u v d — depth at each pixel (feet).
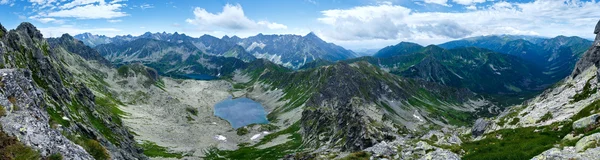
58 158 123.65
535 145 187.21
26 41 488.44
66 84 501.56
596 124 181.68
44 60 465.88
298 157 442.91
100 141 298.15
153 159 529.86
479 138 280.92
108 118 510.99
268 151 630.33
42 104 221.25
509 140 226.58
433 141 276.82
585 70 385.29
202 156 615.57
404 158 206.28
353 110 620.49
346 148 468.34
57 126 176.45
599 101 215.31
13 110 141.38
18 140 120.98
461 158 199.11
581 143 134.31
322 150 492.95
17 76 192.75
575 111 253.85
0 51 377.09
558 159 126.11
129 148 412.77
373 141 436.76
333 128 653.71
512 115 318.24
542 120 270.67
